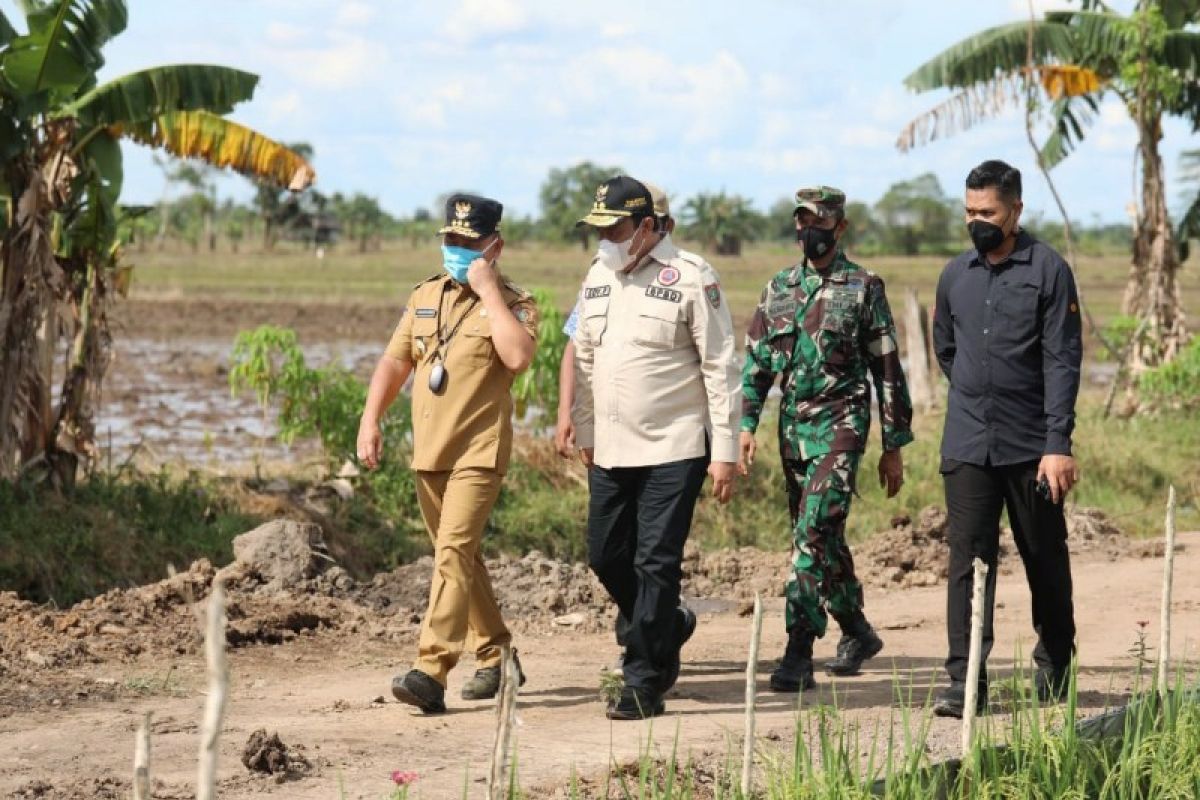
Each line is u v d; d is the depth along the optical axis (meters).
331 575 9.16
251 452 16.73
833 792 4.15
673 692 6.48
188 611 8.20
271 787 4.82
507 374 6.01
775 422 15.12
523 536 12.04
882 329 6.51
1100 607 8.82
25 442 10.55
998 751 4.62
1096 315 43.53
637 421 5.82
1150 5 18.05
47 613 7.90
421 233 158.50
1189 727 4.82
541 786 4.80
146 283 58.75
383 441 12.03
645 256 5.89
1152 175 18.80
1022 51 17.69
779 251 147.50
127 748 5.38
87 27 9.90
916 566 10.49
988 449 5.71
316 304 47.09
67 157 10.40
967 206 5.70
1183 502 14.22
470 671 7.00
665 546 5.82
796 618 6.46
